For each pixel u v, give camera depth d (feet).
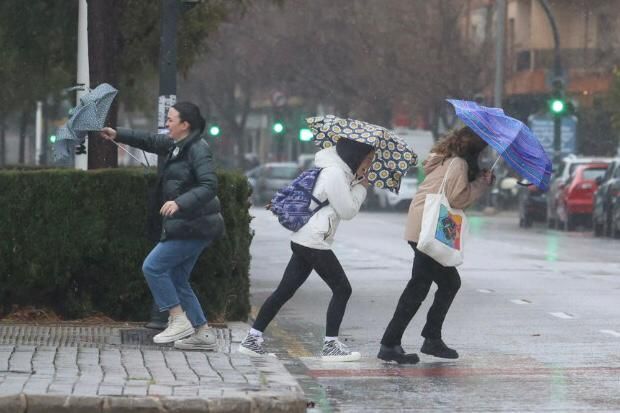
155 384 57.88
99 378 58.85
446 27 366.22
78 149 77.36
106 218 83.56
